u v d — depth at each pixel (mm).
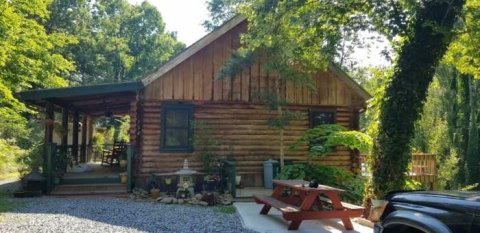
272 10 9914
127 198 11570
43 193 11891
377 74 9094
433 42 8141
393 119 8180
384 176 8172
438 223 3445
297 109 14570
